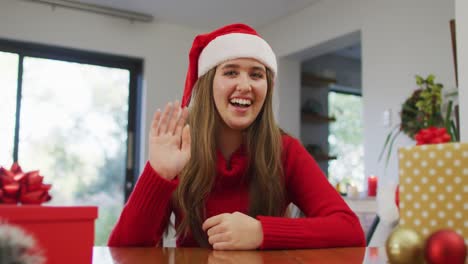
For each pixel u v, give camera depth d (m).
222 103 1.07
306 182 1.10
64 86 3.84
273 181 1.09
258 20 4.16
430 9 2.83
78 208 0.44
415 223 0.63
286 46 4.05
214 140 1.10
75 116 3.87
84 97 3.92
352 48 4.72
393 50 3.06
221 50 1.08
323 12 3.66
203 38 1.17
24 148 3.64
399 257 0.53
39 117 3.72
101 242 3.84
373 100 3.20
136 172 4.04
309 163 1.14
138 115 4.11
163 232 1.08
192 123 1.12
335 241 0.90
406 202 0.64
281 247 0.84
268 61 1.11
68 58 3.88
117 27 3.96
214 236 0.83
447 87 2.69
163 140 0.85
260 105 1.08
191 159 1.08
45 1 3.59
